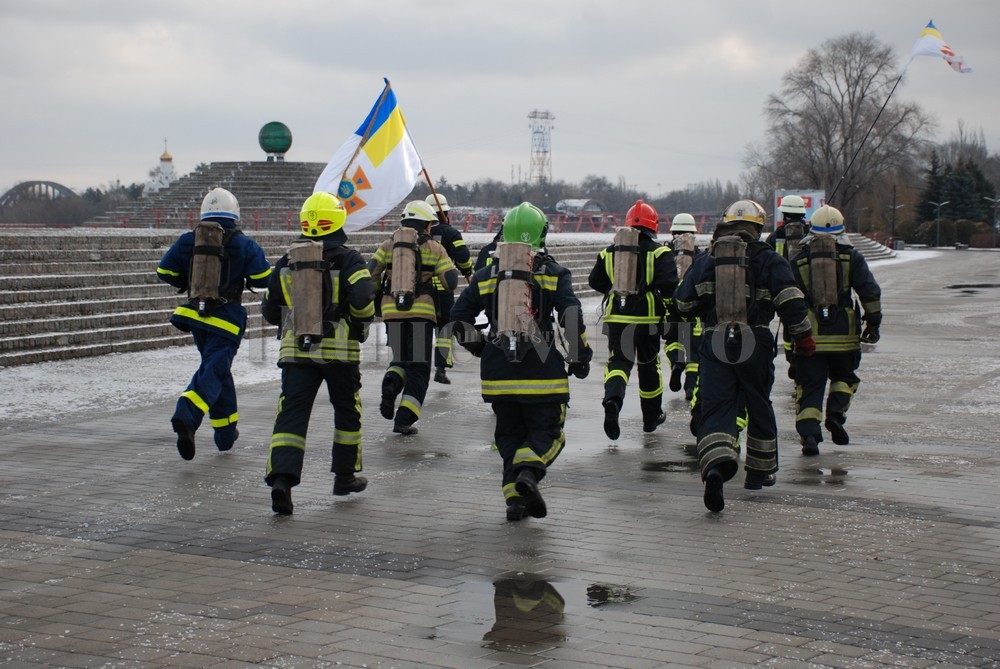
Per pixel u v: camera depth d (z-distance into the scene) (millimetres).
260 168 41281
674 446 10078
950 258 66938
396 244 10695
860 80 86938
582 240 38969
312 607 5535
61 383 13328
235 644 5000
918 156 88062
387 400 10570
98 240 18500
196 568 6234
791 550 6598
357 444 8039
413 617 5379
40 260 17266
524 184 103750
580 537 6906
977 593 5789
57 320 15617
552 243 34094
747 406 7965
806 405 9758
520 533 7008
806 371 9820
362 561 6379
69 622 5309
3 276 16250
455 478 8695
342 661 4789
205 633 5148
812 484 8469
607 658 4824
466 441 10281
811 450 9641
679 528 7121
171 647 4961
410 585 5910
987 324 22875
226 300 9273
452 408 12242
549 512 7578
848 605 5578
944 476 8758
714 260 7738
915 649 4957
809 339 7750
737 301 7629
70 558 6434
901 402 12820
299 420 7590
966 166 117375
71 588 5855
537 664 4754
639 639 5070
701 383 7742
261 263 9344
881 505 7766
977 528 7133
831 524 7227
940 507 7707
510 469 7352
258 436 10461
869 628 5234
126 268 18531
